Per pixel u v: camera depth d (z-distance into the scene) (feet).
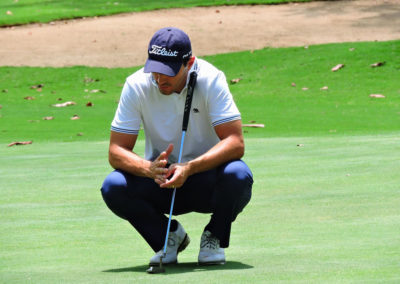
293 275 35.78
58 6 257.96
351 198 57.77
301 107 135.54
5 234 48.57
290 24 211.82
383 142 90.99
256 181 66.59
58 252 43.45
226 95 40.52
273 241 44.62
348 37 195.93
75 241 46.39
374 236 44.91
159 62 39.01
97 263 40.60
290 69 173.37
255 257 40.65
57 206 57.98
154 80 40.37
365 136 98.48
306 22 212.64
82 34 213.25
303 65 174.91
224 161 40.04
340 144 90.38
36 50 200.75
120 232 49.16
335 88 155.84
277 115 125.29
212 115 40.45
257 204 56.54
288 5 235.40
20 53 198.49
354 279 34.58
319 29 205.16
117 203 40.32
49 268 39.27
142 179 40.93
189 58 39.96
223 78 41.04
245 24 214.07
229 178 39.47
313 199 57.88
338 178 67.00
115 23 222.89
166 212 42.50
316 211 53.36
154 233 40.73
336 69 168.96
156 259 39.37
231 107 40.42
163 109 41.06
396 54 175.42
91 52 197.98
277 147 89.20
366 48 182.09
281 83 163.73
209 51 192.75
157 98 40.88
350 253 40.57
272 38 200.13
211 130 41.68
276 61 180.86
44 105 145.89
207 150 42.22
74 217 53.93
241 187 39.52
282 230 47.70
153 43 39.24
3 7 261.24
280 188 63.00
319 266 37.63
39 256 42.39
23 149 93.04
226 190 39.47
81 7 252.21
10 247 44.88
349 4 231.91
